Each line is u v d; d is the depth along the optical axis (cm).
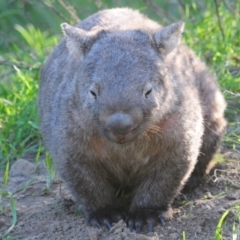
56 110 1109
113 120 953
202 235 1019
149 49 1034
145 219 1069
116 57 1010
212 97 1227
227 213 1019
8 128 1386
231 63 1527
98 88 990
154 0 2044
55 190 1203
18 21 2123
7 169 1180
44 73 1264
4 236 1070
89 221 1083
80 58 1070
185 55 1207
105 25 1171
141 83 987
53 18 2061
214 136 1220
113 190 1134
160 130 1045
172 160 1070
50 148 1160
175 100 1046
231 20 1669
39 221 1110
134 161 1088
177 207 1125
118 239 1019
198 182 1197
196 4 1900
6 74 1688
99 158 1075
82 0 1964
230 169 1214
